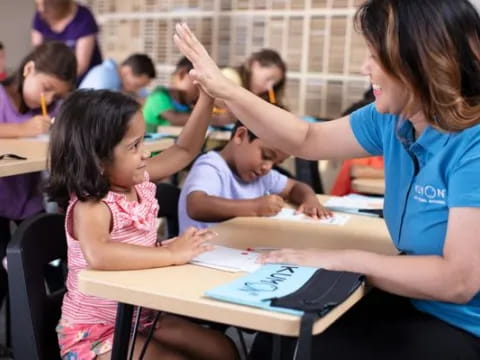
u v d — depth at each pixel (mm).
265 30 4039
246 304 873
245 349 1721
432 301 1186
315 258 1071
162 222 2199
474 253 1040
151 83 4441
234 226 1484
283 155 1812
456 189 1071
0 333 2203
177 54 4332
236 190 1830
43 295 1270
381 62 1087
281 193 1890
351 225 1528
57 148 1223
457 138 1096
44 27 3885
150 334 1235
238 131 1827
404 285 1036
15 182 2078
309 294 902
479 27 1079
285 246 1309
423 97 1084
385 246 1340
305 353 828
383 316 1204
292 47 3977
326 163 3195
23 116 2293
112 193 1218
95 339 1260
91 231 1136
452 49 1055
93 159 1188
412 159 1188
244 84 3430
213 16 4176
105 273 1031
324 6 3828
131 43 4512
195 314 898
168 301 920
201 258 1115
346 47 3801
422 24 1047
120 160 1215
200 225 1710
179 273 1037
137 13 4445
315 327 834
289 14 3943
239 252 1173
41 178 2014
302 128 1403
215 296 898
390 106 1137
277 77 3453
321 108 3949
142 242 1253
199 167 1807
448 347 1105
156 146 2182
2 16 4672
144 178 1303
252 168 1813
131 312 1032
